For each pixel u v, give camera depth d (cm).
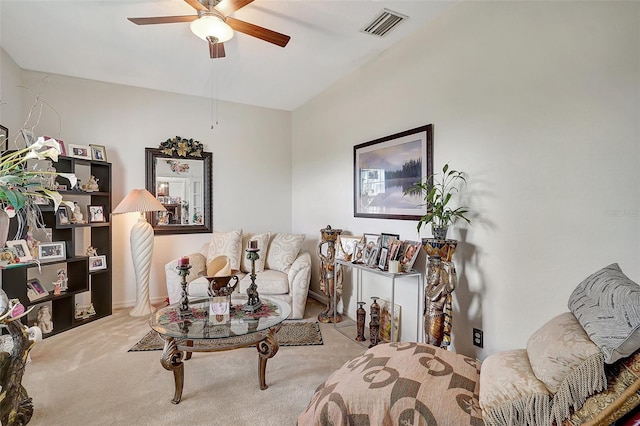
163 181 400
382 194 302
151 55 304
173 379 219
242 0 190
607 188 156
